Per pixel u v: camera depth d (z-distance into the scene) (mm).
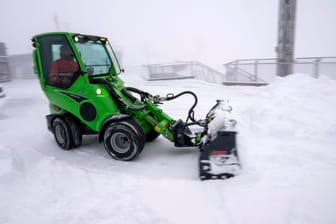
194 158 3713
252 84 9859
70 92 3975
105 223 2240
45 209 2496
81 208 2475
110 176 3168
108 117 3668
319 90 5594
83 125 4176
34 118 6523
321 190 2465
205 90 9367
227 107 3734
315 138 3668
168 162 3604
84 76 3836
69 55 3916
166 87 10531
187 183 2848
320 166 2916
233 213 2264
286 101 5000
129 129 3514
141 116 3828
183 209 2385
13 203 2617
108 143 3686
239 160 2910
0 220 2365
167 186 2809
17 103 8531
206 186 2742
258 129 4055
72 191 2814
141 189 2779
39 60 4188
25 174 3252
